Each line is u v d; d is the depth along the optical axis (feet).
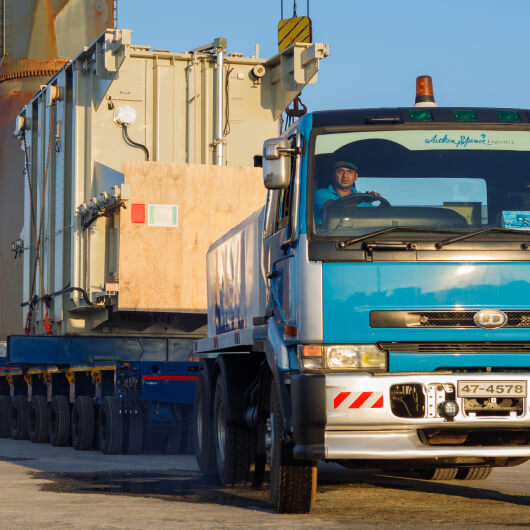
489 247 65.57
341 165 67.72
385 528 64.75
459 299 65.05
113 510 74.69
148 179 131.64
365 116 69.26
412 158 68.33
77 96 144.36
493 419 64.34
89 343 141.18
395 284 65.00
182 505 77.97
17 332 227.81
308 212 66.54
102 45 139.23
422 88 76.54
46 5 331.77
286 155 67.62
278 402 72.18
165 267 131.64
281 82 144.15
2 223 286.87
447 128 69.15
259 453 88.79
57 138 153.07
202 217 132.98
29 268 168.25
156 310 131.34
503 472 106.22
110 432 130.21
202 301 132.57
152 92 142.92
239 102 145.69
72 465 115.96
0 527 66.08
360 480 97.09
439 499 81.71
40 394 167.53
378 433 64.59
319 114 69.41
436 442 66.44
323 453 64.13
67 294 148.25
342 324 64.69
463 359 64.85
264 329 77.51
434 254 65.26
